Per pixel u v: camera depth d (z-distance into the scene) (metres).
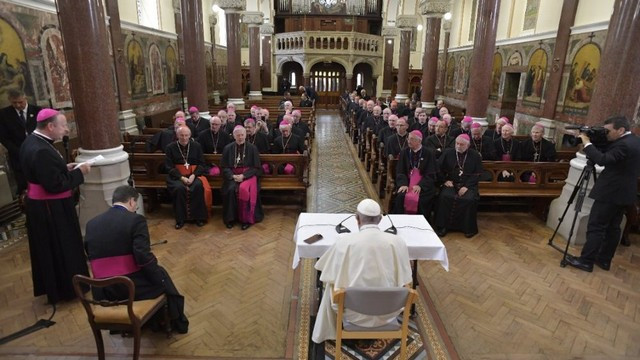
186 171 6.18
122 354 3.48
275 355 3.53
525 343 3.73
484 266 5.14
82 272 4.19
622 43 5.13
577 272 5.01
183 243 5.62
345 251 2.99
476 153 6.09
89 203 5.35
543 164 6.45
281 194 7.28
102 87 5.18
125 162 5.56
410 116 12.22
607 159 4.54
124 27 11.16
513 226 6.42
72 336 3.72
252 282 4.66
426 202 6.02
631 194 4.65
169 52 14.52
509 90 14.47
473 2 17.47
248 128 7.28
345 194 7.93
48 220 3.91
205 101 10.64
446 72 20.66
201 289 4.50
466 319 4.07
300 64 25.23
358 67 25.86
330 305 3.33
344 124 17.75
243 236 5.89
